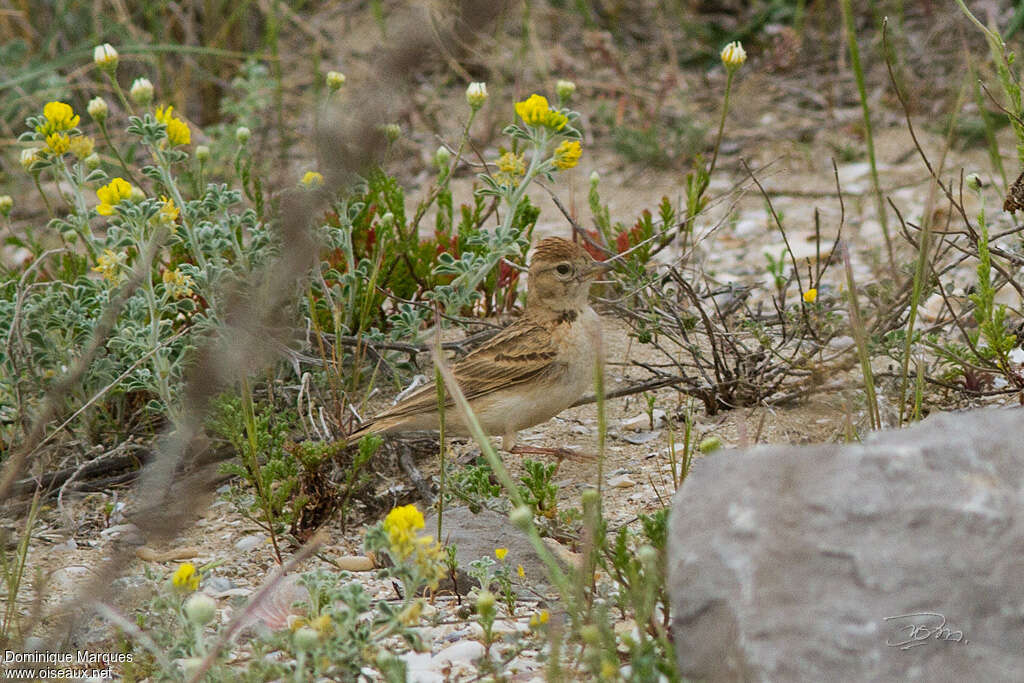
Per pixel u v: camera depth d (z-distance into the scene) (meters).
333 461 10.29
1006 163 17.73
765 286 14.65
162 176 10.88
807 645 5.39
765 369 11.19
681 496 6.21
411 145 19.17
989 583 5.46
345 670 6.40
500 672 6.87
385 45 6.03
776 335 12.30
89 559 9.35
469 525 9.02
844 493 5.86
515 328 10.52
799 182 18.34
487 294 13.09
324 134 5.79
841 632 5.41
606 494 9.91
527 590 8.26
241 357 6.83
